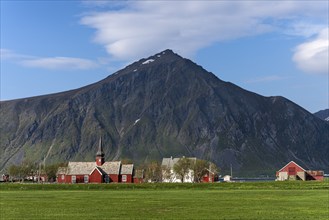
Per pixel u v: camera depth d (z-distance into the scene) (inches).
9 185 6879.9
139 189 6368.1
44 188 6609.3
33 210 3233.3
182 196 4667.8
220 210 3193.9
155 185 6722.4
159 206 3491.6
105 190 6205.7
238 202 3843.5
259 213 3004.4
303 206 3459.6
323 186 6373.0
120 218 2775.6
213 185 6673.2
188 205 3570.4
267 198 4298.7
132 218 2773.1
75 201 4020.7
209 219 2719.0
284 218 2751.0
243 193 5157.5
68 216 2883.9
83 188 6579.7
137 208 3346.5
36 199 4303.6
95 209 3280.0
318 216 2839.6
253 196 4598.9
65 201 4028.1
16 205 3627.0
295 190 5757.9
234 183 6820.9
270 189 6063.0
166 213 3016.7
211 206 3484.3
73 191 5964.6
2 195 5004.9
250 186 6515.8
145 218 2768.2
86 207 3427.7
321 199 4141.2
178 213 3014.3
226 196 4630.9
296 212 3053.6
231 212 3063.5
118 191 5895.7
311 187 6264.8
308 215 2888.8
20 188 6574.8
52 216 2886.3
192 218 2763.3
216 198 4340.6
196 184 6776.6
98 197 4566.9
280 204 3636.8
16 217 2842.0
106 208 3346.5
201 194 5019.7
